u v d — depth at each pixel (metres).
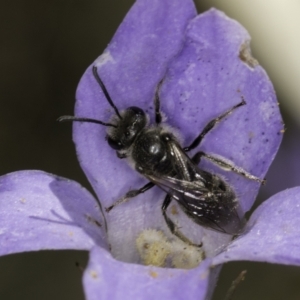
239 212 0.08
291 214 0.08
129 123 0.08
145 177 0.08
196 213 0.08
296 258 0.07
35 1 0.10
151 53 0.08
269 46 0.09
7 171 0.10
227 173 0.08
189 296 0.07
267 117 0.08
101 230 0.08
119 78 0.08
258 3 0.09
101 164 0.08
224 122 0.08
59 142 0.10
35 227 0.08
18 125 0.10
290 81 0.09
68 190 0.08
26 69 0.10
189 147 0.08
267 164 0.08
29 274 0.10
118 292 0.07
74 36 0.10
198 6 0.10
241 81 0.08
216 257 0.08
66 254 0.10
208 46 0.08
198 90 0.08
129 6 0.10
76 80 0.10
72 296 0.10
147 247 0.08
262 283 0.10
